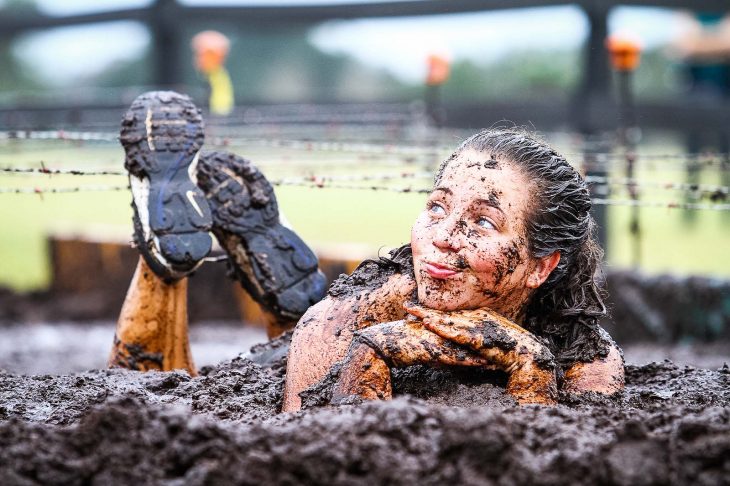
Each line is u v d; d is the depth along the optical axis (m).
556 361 7.98
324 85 52.56
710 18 39.72
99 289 25.62
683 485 5.73
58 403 8.35
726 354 18.84
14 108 30.53
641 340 21.03
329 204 44.03
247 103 32.44
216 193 10.62
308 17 33.00
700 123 31.22
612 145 21.70
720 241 38.44
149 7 33.28
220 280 23.95
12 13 45.16
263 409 8.12
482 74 53.41
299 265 10.79
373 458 5.78
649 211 44.41
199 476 5.72
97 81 54.81
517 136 7.95
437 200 7.70
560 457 5.82
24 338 21.86
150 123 9.93
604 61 28.66
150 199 9.71
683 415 6.55
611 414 6.91
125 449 6.04
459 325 7.33
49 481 5.94
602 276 9.42
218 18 33.19
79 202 46.31
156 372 9.73
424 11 31.59
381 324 7.52
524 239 7.60
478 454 5.73
